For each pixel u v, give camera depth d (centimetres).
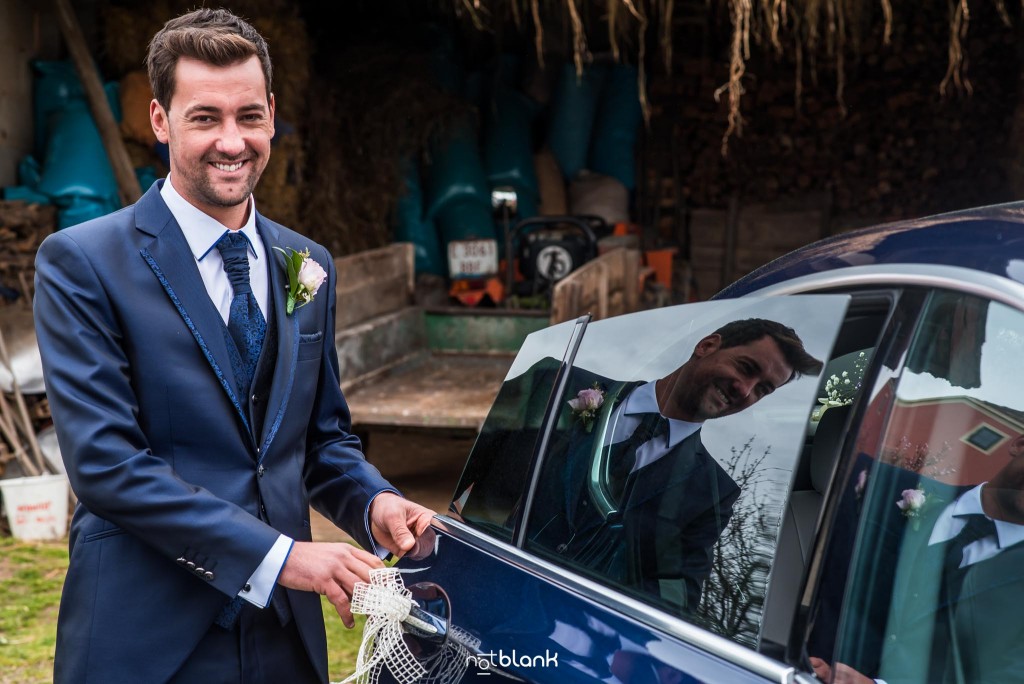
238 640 175
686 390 152
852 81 901
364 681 186
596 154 881
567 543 159
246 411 178
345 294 566
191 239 177
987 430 124
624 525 150
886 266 138
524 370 188
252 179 175
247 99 170
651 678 130
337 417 203
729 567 132
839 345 143
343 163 751
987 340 123
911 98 886
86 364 164
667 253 822
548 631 147
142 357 170
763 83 908
